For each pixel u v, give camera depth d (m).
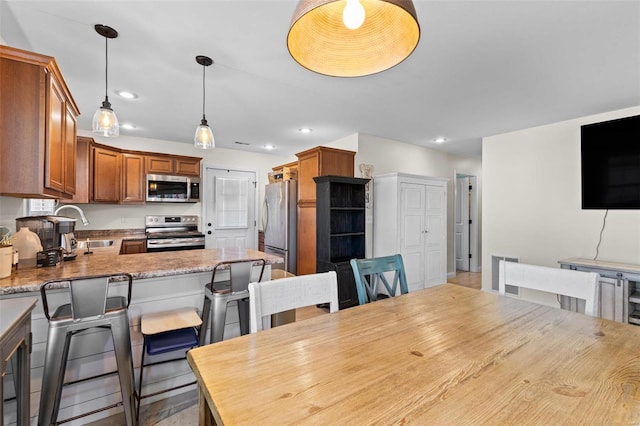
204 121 2.48
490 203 4.09
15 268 1.72
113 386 1.76
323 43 1.07
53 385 1.36
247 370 0.84
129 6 1.59
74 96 2.83
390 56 1.03
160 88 2.65
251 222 5.47
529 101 2.86
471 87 2.56
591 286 1.40
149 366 1.89
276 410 0.67
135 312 1.85
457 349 0.97
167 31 1.81
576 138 3.35
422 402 0.70
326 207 3.65
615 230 3.06
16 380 1.23
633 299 2.53
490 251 4.07
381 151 4.38
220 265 1.98
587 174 3.03
